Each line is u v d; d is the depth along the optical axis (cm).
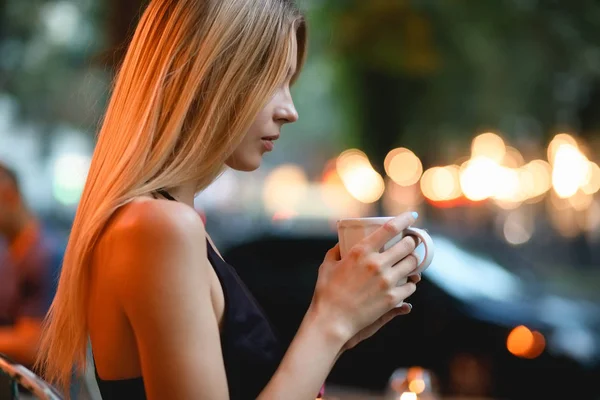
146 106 192
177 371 173
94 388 229
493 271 812
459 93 1789
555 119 1877
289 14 202
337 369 757
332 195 3144
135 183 187
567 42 1736
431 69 1568
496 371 732
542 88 1797
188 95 190
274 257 836
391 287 193
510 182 2603
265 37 195
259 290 823
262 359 192
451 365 739
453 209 2642
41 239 475
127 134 193
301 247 837
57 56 2372
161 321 174
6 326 458
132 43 204
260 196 3591
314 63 2155
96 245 187
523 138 1986
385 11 1545
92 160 202
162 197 193
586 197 2434
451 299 753
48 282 468
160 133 190
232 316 190
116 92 202
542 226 2630
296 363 185
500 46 1712
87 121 354
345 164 3027
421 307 754
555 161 2162
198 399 173
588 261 2475
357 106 1884
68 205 2666
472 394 733
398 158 2656
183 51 192
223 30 192
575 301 820
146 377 176
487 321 742
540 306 774
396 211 2681
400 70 1602
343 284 192
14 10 2231
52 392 185
